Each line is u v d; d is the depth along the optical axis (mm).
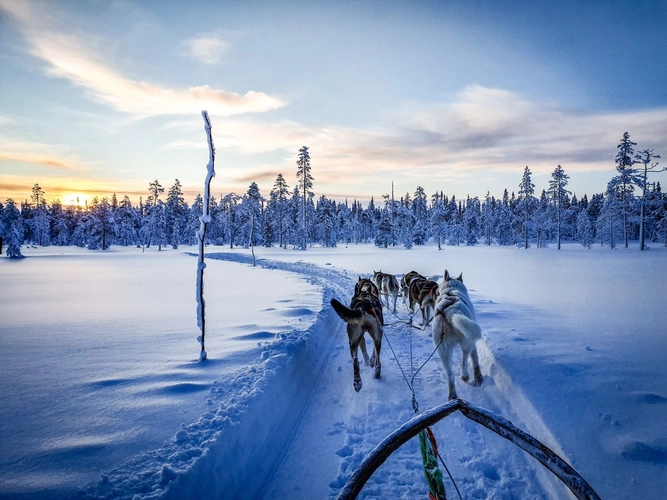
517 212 63250
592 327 7473
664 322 7957
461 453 3891
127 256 46500
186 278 20891
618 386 4418
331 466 3701
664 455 3176
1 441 3549
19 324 8969
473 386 5441
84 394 4652
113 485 2850
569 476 1762
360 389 5484
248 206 63969
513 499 3184
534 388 4477
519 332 6996
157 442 3518
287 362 5652
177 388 4793
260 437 3996
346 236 82688
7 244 42062
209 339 7301
